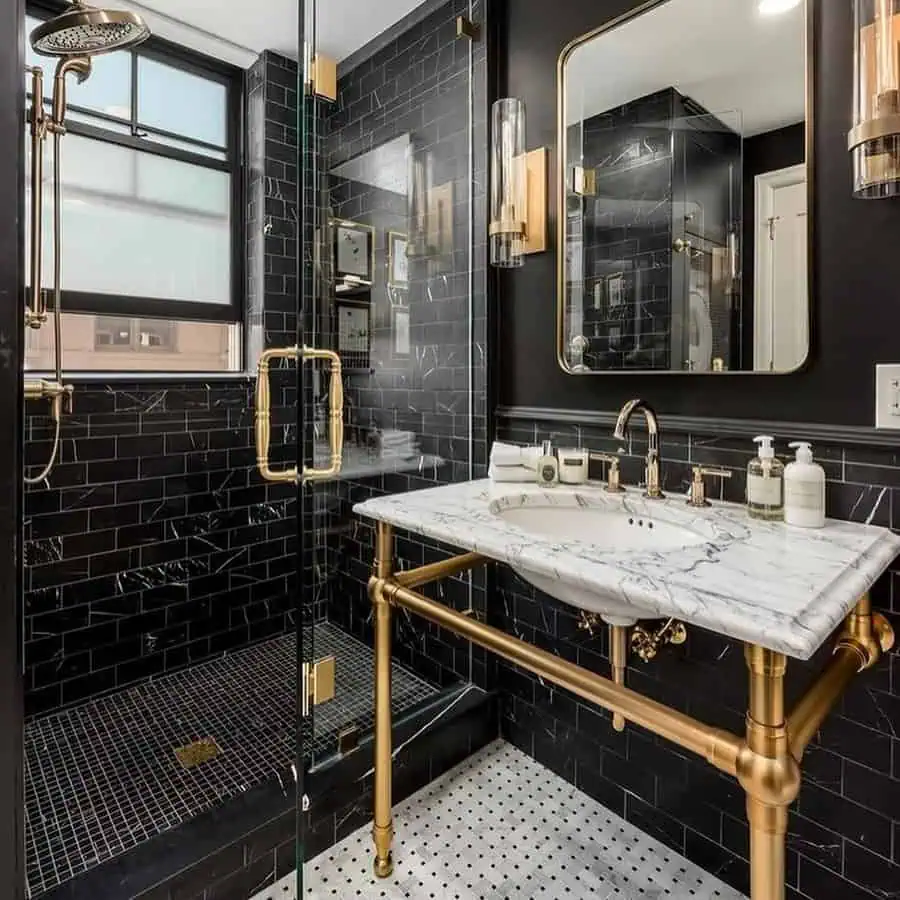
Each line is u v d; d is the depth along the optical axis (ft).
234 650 7.61
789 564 2.86
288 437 7.95
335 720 5.28
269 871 4.34
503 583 5.85
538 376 5.48
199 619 7.31
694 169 4.29
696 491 4.06
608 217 4.85
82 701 6.43
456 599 6.08
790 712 2.60
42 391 5.98
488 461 5.81
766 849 2.31
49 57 5.56
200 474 7.22
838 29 3.59
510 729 5.91
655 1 4.45
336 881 4.41
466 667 6.14
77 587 6.36
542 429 5.43
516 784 5.42
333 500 6.28
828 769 3.80
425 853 4.65
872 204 3.47
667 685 4.61
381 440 6.76
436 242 6.24
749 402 4.09
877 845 3.62
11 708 2.72
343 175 6.88
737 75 4.05
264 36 6.89
